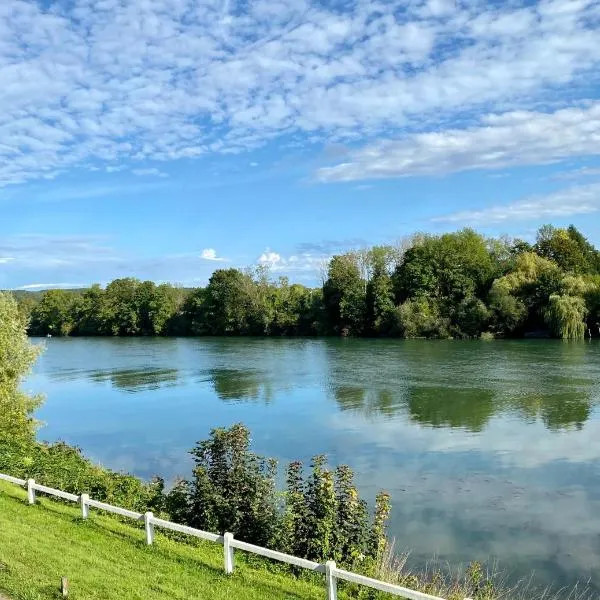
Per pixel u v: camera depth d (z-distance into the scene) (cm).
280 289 13400
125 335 14688
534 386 5056
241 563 1494
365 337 11306
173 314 14325
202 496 1775
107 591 1237
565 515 2317
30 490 1839
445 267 11181
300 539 1603
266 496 1773
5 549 1425
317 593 1343
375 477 2806
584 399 4450
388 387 5253
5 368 3006
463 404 4400
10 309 3162
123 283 15138
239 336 12988
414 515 2338
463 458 3075
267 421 4116
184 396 5250
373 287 11438
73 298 15862
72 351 10012
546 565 1928
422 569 1892
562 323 9169
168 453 3447
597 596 1738
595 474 2772
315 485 1703
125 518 1806
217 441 1847
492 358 7094
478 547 2056
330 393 5081
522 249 12188
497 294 10056
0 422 2847
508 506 2416
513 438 3431
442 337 10238
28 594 1184
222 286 13325
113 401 5141
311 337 11894
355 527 1662
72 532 1598
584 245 11912
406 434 3603
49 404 5100
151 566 1405
